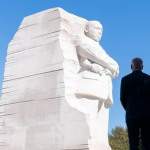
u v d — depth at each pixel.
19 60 7.70
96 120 6.47
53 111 6.71
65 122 6.46
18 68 7.65
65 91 6.64
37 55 7.37
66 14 7.39
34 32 7.62
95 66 7.00
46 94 6.93
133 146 4.30
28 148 6.88
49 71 7.02
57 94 6.73
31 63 7.43
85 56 7.08
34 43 7.53
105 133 7.22
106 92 7.09
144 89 4.48
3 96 7.71
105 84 7.10
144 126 4.36
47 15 7.50
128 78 4.62
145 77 4.57
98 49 7.10
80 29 7.58
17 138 7.14
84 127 6.20
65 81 6.72
